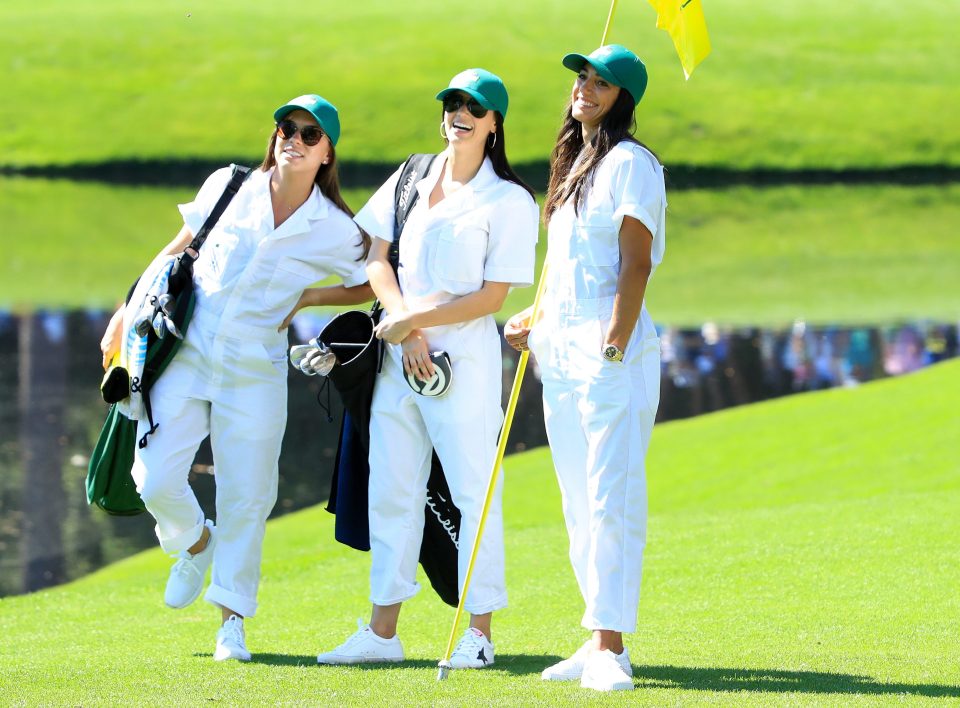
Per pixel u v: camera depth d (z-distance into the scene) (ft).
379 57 426.10
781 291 235.81
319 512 114.93
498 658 58.23
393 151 364.58
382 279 57.72
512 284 56.75
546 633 64.54
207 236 59.98
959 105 414.00
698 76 426.92
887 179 365.40
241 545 59.77
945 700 45.93
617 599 50.88
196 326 59.57
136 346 58.90
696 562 77.20
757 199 340.39
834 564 74.08
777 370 179.11
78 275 246.47
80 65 428.97
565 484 53.78
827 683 49.52
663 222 51.90
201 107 400.88
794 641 58.44
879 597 66.28
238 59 430.61
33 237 285.43
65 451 138.72
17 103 402.72
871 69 441.68
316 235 59.88
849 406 142.10
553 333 52.95
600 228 51.44
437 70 415.44
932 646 56.44
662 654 56.59
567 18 459.32
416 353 55.77
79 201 329.31
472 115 56.08
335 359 57.52
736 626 62.13
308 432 147.95
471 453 56.80
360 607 73.31
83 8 481.87
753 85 422.82
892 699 46.16
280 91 408.46
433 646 62.28
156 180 358.23
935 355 185.78
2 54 435.53
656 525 92.02
